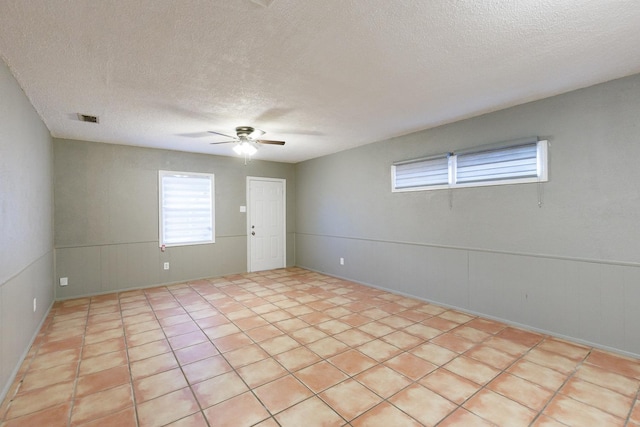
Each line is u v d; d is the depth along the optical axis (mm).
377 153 4867
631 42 2045
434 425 1809
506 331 3164
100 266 4664
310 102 3088
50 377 2350
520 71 2471
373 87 2742
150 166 5094
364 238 5137
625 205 2625
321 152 5684
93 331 3227
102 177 4695
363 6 1641
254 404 2016
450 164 3848
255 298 4398
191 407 1989
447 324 3363
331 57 2201
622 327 2650
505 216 3367
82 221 4535
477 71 2457
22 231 2650
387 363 2529
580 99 2832
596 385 2195
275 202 6566
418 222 4273
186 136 4352
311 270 6375
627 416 1871
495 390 2148
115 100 2959
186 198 5465
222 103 3080
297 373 2389
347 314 3709
